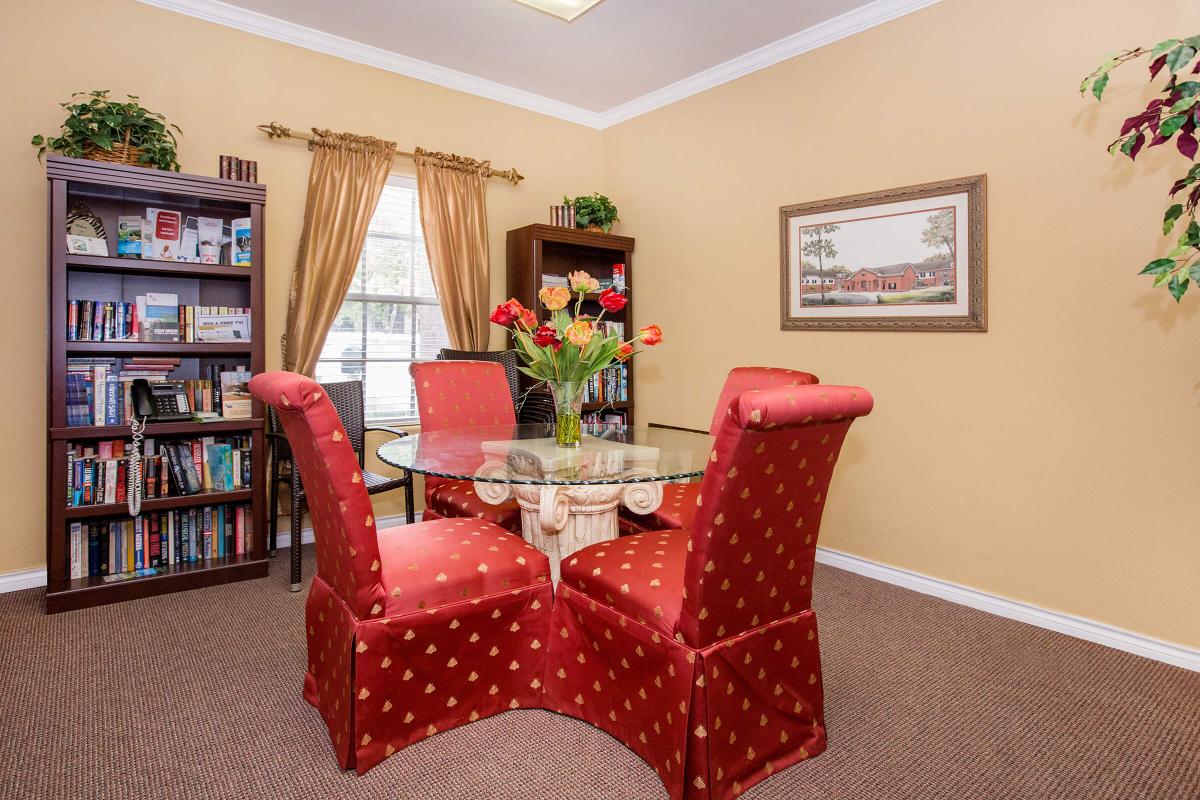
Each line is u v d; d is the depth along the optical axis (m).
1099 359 2.47
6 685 2.04
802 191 3.41
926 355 2.96
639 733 1.67
